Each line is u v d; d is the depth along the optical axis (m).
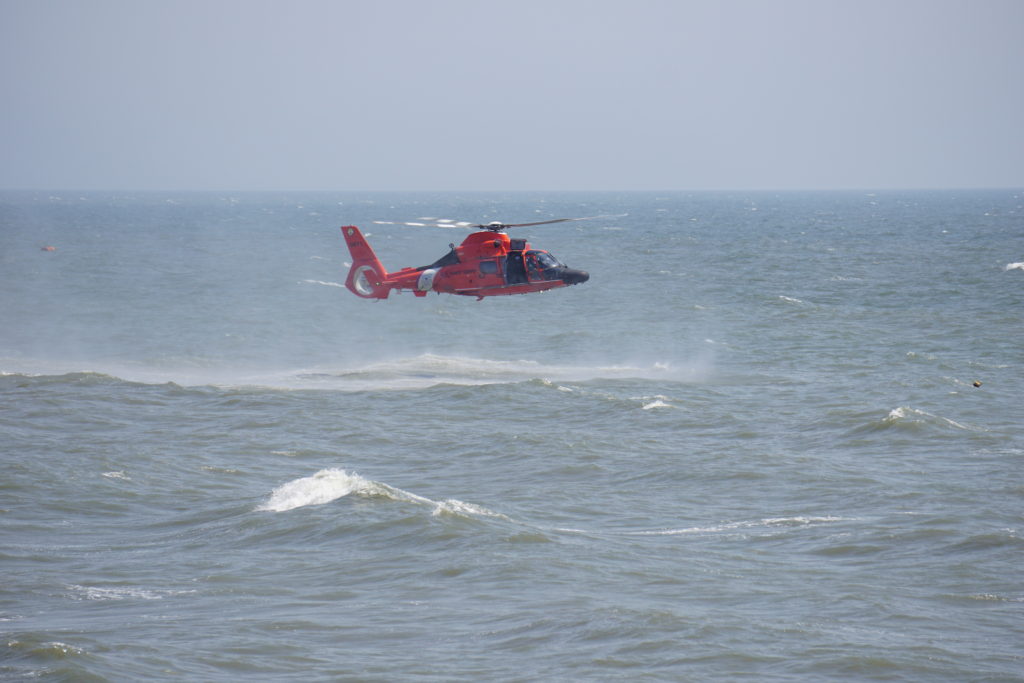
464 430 146.38
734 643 69.88
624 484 117.25
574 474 121.94
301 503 105.06
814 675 65.12
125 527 101.44
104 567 88.62
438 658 68.25
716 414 154.50
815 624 73.50
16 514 104.44
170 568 88.19
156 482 117.81
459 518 98.62
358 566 87.31
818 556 90.00
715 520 102.50
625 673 65.44
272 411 159.62
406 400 167.50
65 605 79.38
